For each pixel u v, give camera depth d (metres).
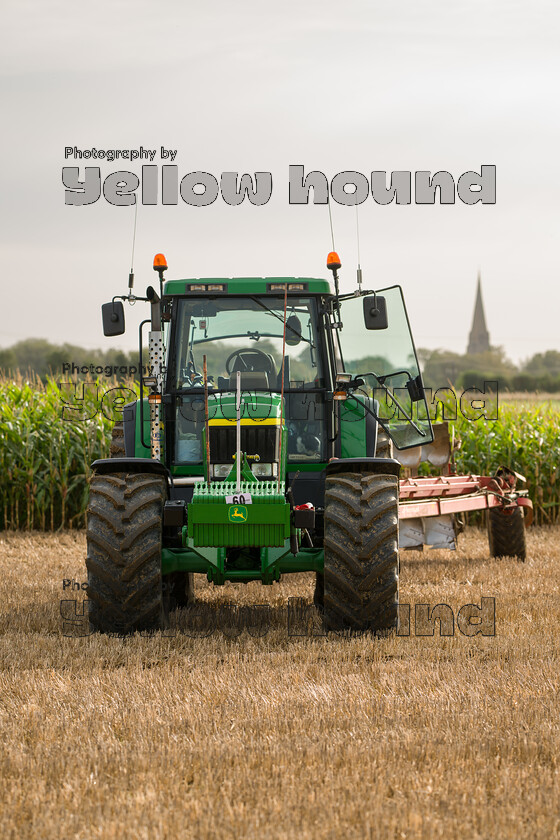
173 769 10.20
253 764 10.41
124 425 20.00
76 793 9.60
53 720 11.86
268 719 11.82
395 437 18.70
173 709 12.25
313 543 17.66
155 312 17.42
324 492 17.02
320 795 9.44
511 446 38.91
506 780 9.85
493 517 27.56
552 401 43.97
